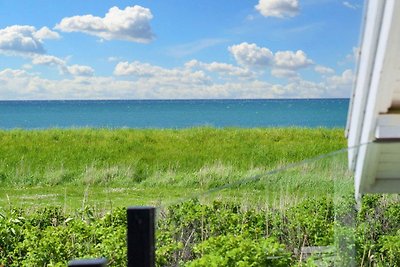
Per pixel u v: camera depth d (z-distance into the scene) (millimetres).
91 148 19141
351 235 3773
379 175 3424
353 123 3463
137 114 61594
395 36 2803
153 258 2367
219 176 14961
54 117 60156
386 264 4191
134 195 12961
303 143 19922
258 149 19000
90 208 7125
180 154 18766
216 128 20531
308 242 4230
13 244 5543
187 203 4684
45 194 13227
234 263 3736
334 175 3682
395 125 3125
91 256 4695
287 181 4602
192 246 4102
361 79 3242
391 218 4379
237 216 4656
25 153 18547
